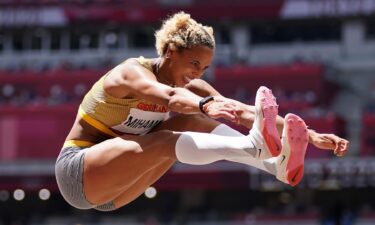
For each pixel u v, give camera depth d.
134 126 5.96
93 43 41.16
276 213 34.12
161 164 6.28
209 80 35.56
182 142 5.45
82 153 5.79
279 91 35.19
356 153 35.94
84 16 40.19
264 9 39.91
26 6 40.66
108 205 6.39
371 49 39.91
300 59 39.03
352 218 32.69
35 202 39.06
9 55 41.12
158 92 5.38
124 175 5.64
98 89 5.89
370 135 33.97
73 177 5.80
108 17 39.97
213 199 37.97
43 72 35.88
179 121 6.11
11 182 33.34
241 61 38.09
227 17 39.78
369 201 37.50
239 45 40.38
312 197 37.97
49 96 35.53
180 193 38.12
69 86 35.56
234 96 35.25
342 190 37.62
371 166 32.56
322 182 33.28
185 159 5.45
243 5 39.88
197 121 6.09
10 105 33.81
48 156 33.22
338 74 39.94
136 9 39.75
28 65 39.72
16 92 35.66
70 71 35.75
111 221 36.81
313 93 35.16
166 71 5.79
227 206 37.94
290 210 34.56
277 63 37.03
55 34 41.09
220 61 38.34
